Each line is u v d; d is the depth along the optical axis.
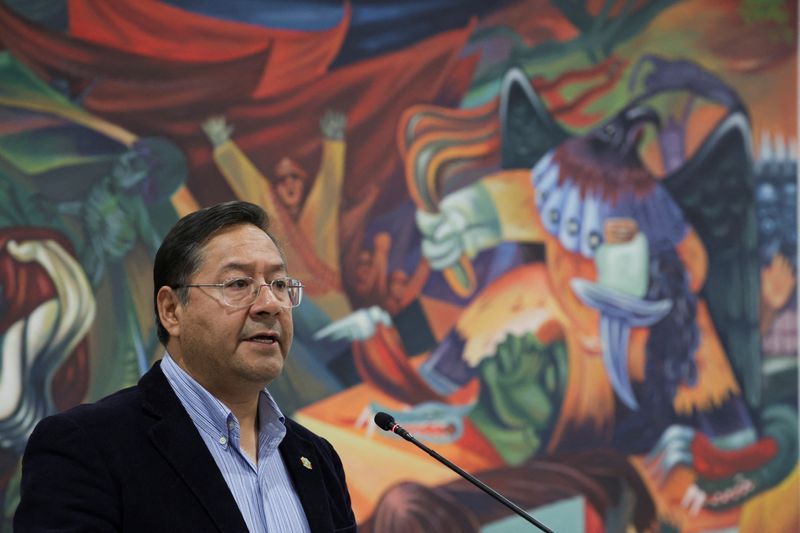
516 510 2.96
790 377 6.17
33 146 5.06
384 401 5.54
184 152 5.31
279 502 2.57
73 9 5.18
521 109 5.90
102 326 5.10
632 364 5.95
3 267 4.96
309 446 2.77
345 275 5.54
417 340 5.62
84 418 2.38
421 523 5.52
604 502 5.82
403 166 5.68
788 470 6.11
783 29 6.33
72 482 2.28
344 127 5.60
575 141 5.98
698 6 6.23
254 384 2.54
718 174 6.18
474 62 5.84
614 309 5.95
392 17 5.73
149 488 2.35
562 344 5.86
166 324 2.60
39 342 4.99
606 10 6.09
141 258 5.19
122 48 5.25
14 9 5.09
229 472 2.51
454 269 5.72
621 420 5.90
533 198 5.88
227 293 2.51
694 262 6.10
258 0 5.50
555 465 5.77
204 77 5.37
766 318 6.17
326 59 5.59
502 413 5.72
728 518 5.99
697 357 6.05
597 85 6.04
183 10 5.36
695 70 6.20
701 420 6.02
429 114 5.75
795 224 6.25
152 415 2.46
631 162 6.06
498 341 5.76
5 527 4.87
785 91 6.30
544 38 5.98
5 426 4.90
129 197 5.20
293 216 5.47
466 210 5.77
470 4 5.86
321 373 5.45
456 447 5.62
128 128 5.23
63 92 5.14
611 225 6.00
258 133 5.44
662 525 5.89
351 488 5.44
